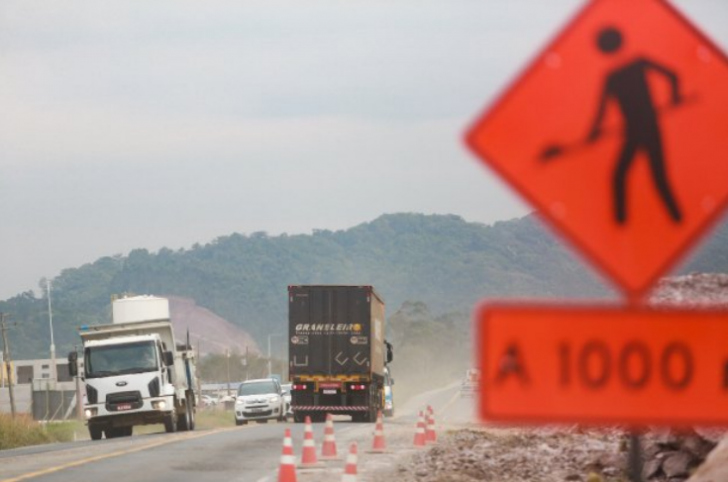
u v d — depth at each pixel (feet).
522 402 49.62
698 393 49.34
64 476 163.22
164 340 328.29
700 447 128.16
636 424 49.39
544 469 156.97
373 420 377.71
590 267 50.03
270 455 201.05
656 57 49.75
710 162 49.57
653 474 128.67
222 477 160.35
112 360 309.01
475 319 49.96
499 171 50.03
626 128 49.75
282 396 449.48
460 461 171.01
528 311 49.78
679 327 49.52
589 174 49.75
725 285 156.76
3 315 652.89
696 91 49.62
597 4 49.85
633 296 49.78
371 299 367.66
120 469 174.19
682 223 49.62
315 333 367.66
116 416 307.17
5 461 199.31
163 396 309.01
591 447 173.47
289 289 368.07
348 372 366.02
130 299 339.36
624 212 49.65
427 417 232.94
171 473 166.91
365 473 160.04
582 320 49.70
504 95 50.08
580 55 49.96
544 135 49.93
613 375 49.55
